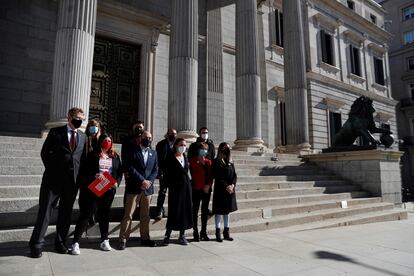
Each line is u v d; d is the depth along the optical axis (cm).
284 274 404
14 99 1138
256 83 1319
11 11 1171
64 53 817
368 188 1206
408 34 4088
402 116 4019
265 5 2191
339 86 2512
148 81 1459
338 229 776
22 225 530
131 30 1444
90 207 471
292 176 1121
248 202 808
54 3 1262
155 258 455
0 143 696
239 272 405
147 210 529
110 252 477
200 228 653
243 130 1298
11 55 1152
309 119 2267
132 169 511
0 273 366
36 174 653
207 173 595
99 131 509
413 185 3734
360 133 1316
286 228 738
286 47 1620
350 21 2781
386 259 496
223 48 1816
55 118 791
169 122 1040
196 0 1123
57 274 369
